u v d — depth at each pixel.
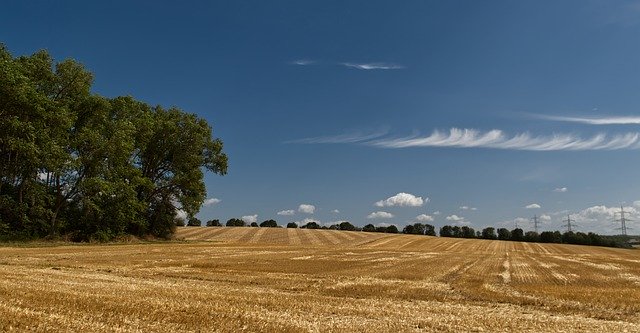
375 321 17.14
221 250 61.31
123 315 15.17
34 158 54.88
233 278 30.84
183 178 77.69
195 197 79.94
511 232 164.12
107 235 68.81
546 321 18.48
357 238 106.12
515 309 21.84
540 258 64.31
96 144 62.75
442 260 54.31
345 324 16.27
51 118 57.28
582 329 17.19
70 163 59.16
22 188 59.34
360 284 29.44
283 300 21.08
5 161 57.59
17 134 54.69
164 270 34.19
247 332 14.24
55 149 56.78
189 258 46.38
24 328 12.82
